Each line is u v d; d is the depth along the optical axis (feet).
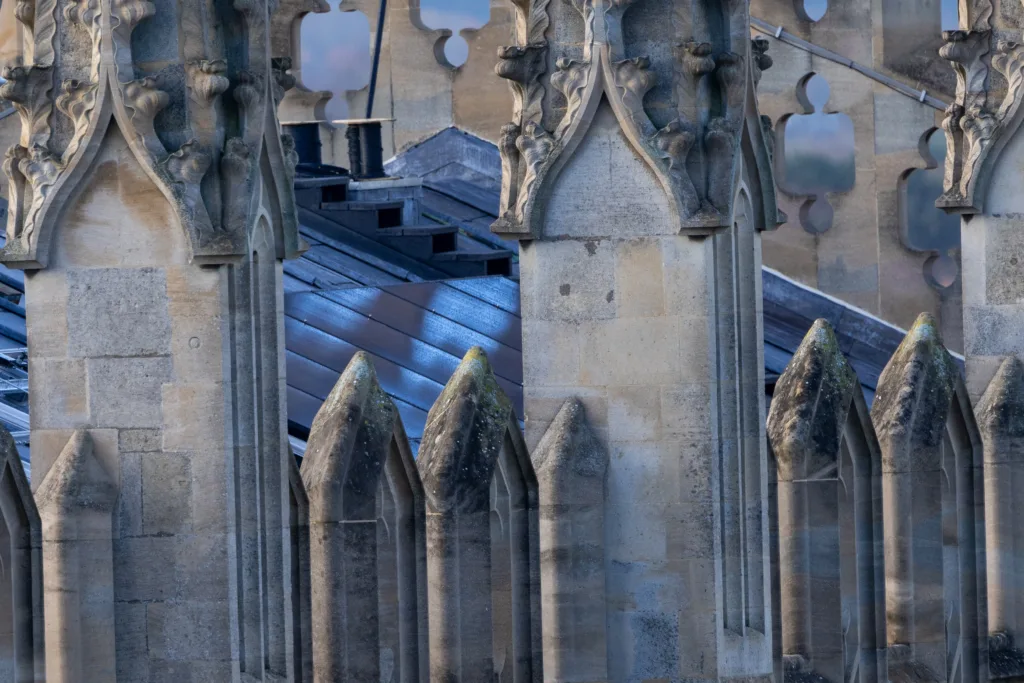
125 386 164.66
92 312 164.66
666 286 181.88
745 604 185.06
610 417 183.21
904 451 207.62
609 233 182.29
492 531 177.78
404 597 172.96
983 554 215.51
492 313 247.29
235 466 164.66
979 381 221.66
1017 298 219.41
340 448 168.76
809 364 196.85
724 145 180.96
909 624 209.36
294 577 169.58
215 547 164.35
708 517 182.70
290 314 240.32
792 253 314.96
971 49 217.97
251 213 164.25
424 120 307.37
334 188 273.95
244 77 164.86
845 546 199.72
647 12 181.57
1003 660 217.97
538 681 179.73
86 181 163.94
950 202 219.41
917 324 211.61
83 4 163.53
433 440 175.11
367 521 168.66
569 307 183.42
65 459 164.45
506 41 304.30
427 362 236.43
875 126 312.29
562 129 181.68
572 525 182.19
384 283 254.47
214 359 163.63
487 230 285.02
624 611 183.73
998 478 219.00
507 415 176.86
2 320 235.81
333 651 169.07
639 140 180.55
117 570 164.96
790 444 194.29
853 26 311.88
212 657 164.66
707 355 181.88
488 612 174.70
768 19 313.53
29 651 161.38
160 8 164.04
